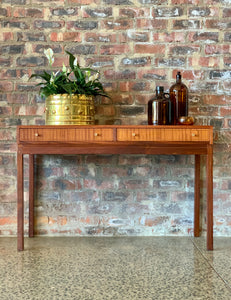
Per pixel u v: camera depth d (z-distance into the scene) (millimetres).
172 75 2625
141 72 2623
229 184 2629
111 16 2605
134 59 2619
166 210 2635
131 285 1727
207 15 2613
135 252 2238
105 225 2631
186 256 2160
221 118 2631
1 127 2602
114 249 2301
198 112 2629
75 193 2629
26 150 2225
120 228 2633
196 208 2592
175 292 1648
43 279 1797
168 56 2621
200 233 2637
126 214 2633
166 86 2629
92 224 2629
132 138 2227
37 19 2596
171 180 2637
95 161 2629
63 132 2223
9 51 2598
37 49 2602
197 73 2627
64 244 2414
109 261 2070
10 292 1646
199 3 2609
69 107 2277
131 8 2607
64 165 2627
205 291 1660
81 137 2223
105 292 1646
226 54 2623
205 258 2123
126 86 2621
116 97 2623
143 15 2609
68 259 2104
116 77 2621
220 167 2629
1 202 2605
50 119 2314
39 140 2219
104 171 2631
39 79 2609
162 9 2609
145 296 1605
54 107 2289
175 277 1828
